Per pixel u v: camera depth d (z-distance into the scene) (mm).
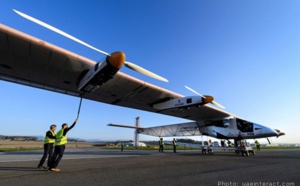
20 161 7359
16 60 7957
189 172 4855
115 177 4184
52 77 9578
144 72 7945
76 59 7910
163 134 21922
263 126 13305
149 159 8516
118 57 6242
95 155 11242
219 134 15742
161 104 13312
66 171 4957
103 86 10531
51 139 5660
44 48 7117
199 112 14992
